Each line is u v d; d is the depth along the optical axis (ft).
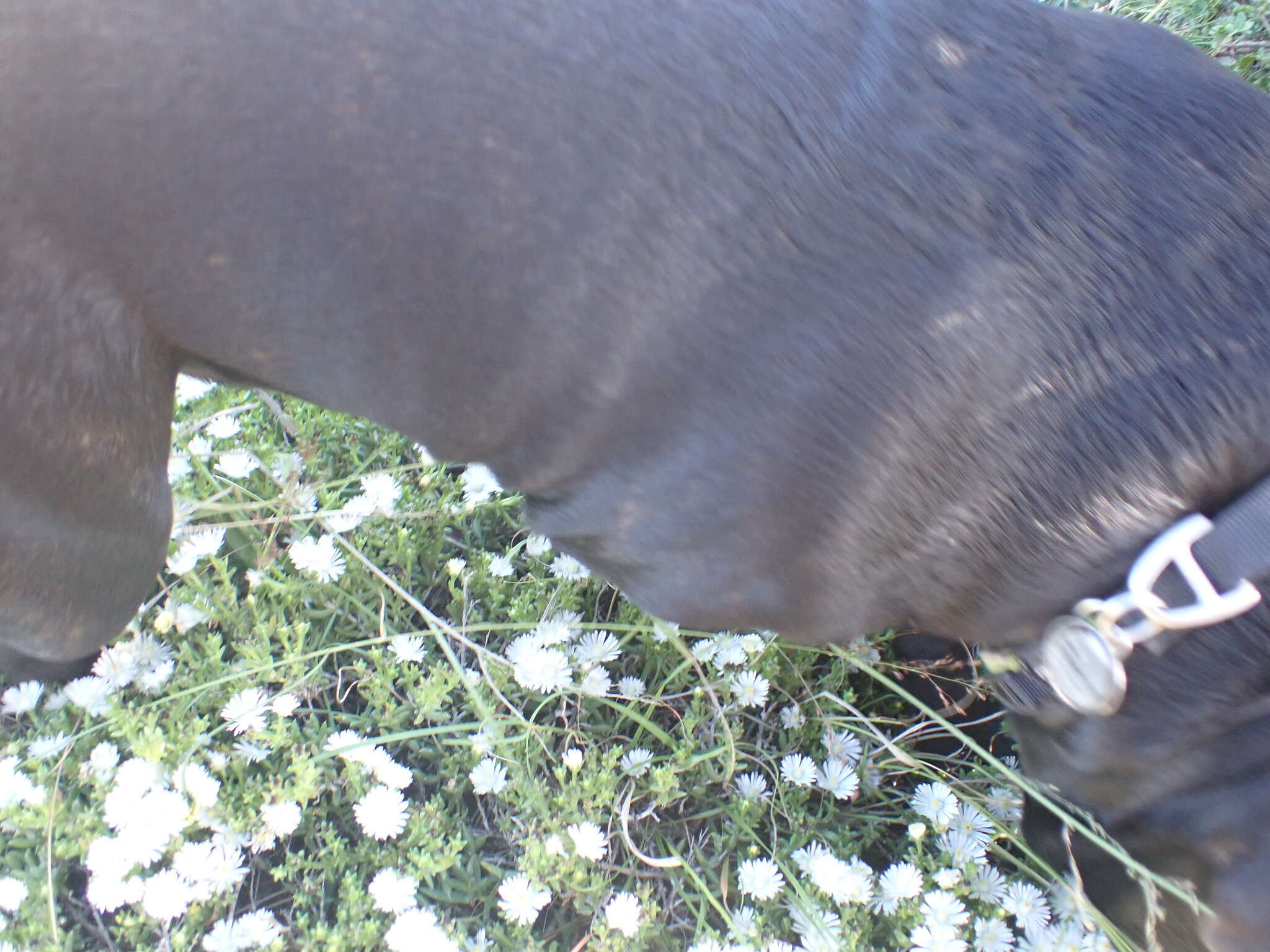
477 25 1.44
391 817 2.07
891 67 1.44
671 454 1.49
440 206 1.44
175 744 2.10
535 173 1.42
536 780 2.14
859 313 1.39
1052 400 1.38
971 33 1.48
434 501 2.45
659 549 1.57
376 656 2.22
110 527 1.74
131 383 1.60
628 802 2.14
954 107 1.42
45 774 2.08
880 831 2.27
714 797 2.27
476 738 2.15
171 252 1.51
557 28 1.44
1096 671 1.42
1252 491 1.36
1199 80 1.48
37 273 1.50
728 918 2.05
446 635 2.38
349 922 2.05
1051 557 1.42
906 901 2.10
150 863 2.07
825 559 1.50
